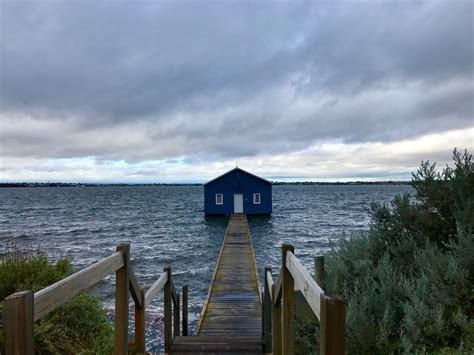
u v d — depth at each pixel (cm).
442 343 335
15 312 158
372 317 372
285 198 8519
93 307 521
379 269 430
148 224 3400
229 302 799
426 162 504
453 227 476
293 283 304
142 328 393
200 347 488
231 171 3572
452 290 365
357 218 3844
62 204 7069
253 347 488
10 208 6047
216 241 2375
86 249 2139
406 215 495
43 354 425
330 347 163
